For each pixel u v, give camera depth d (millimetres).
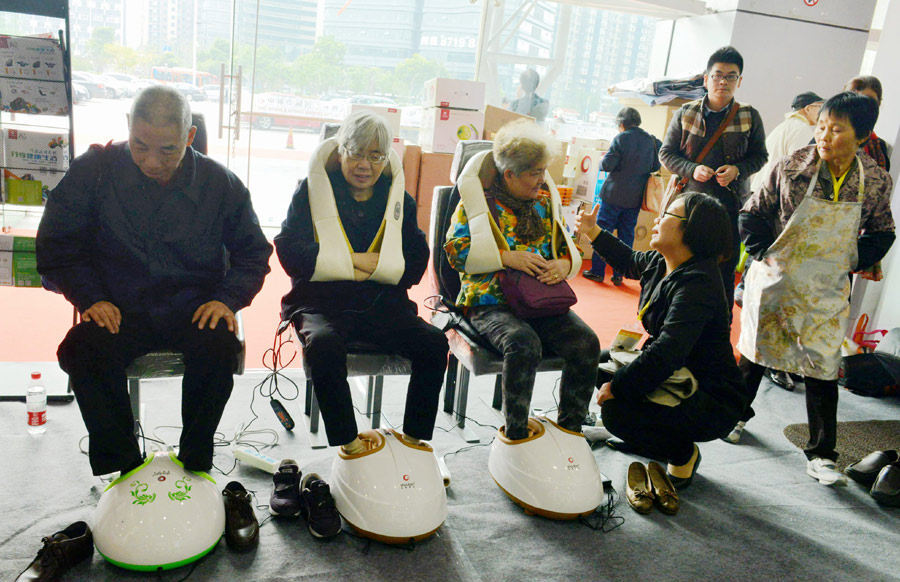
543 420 2164
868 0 5859
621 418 2295
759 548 2016
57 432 2293
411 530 1816
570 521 2062
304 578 1682
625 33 6848
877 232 2490
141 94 1708
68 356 1708
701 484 2385
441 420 2691
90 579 1606
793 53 5906
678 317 2086
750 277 2668
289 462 2076
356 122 2021
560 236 2377
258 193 6555
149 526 1612
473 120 5059
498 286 2287
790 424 2971
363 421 2576
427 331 2045
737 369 2264
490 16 6285
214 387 1769
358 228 2197
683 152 3338
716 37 5949
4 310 3449
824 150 2334
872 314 3918
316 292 2141
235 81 5363
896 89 3701
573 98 6938
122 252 1872
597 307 4590
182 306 1926
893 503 2326
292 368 3070
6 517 1804
